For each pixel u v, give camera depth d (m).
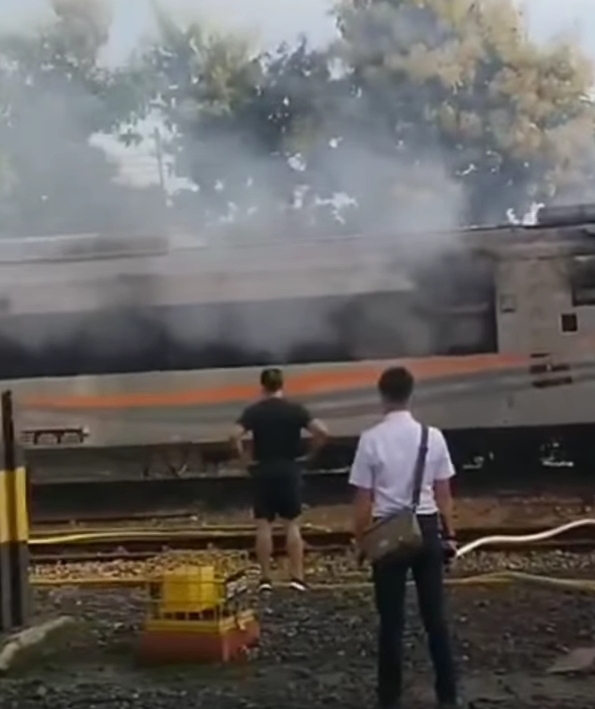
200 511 17.41
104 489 18.55
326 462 17.98
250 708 6.88
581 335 17.52
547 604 9.62
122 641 8.70
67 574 12.28
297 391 17.91
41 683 7.59
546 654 7.97
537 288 17.59
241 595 8.25
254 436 10.53
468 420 17.67
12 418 9.38
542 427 17.58
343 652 8.15
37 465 18.05
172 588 7.98
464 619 9.06
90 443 18.02
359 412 17.78
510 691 7.09
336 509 16.66
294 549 10.55
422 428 6.56
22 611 9.12
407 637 8.36
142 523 16.33
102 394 18.05
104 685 7.50
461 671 7.55
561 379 17.53
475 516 15.34
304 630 8.80
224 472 17.94
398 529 6.41
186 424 17.92
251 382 17.94
